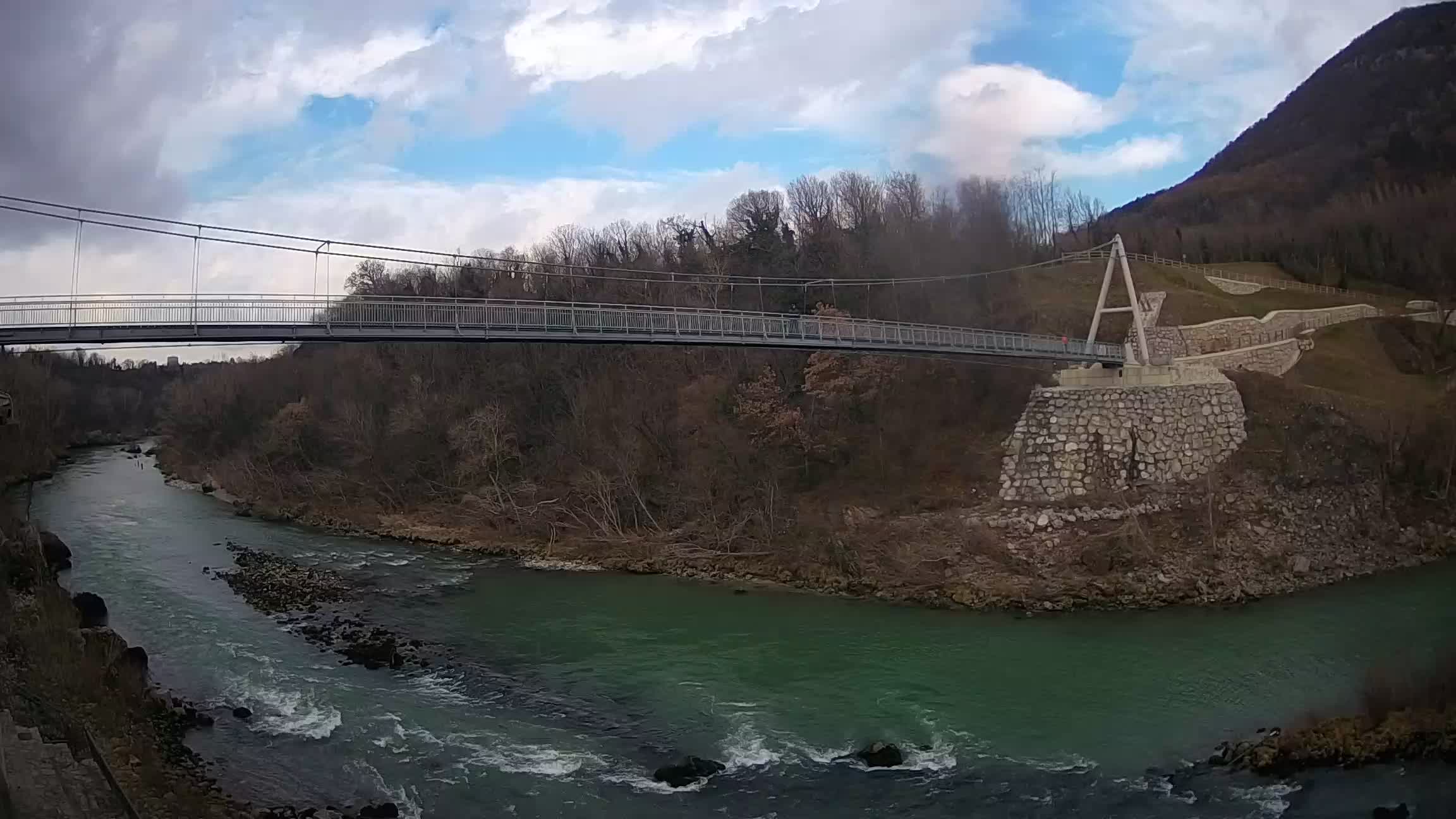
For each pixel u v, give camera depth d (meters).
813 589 42.97
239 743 25.95
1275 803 21.56
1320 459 47.25
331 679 31.31
